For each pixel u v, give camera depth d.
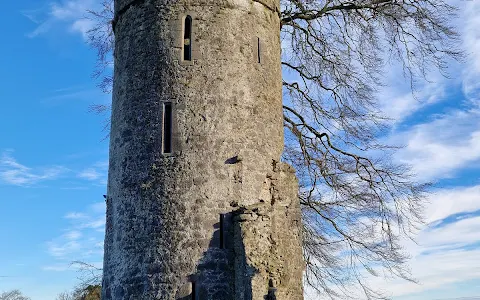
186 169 12.73
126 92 13.81
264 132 13.62
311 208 20.08
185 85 13.27
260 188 13.12
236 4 14.11
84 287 26.69
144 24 13.98
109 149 14.14
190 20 13.76
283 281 12.04
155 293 12.03
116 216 13.16
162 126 13.11
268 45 14.45
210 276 12.07
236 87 13.48
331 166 19.50
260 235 12.15
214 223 12.42
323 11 18.47
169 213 12.47
